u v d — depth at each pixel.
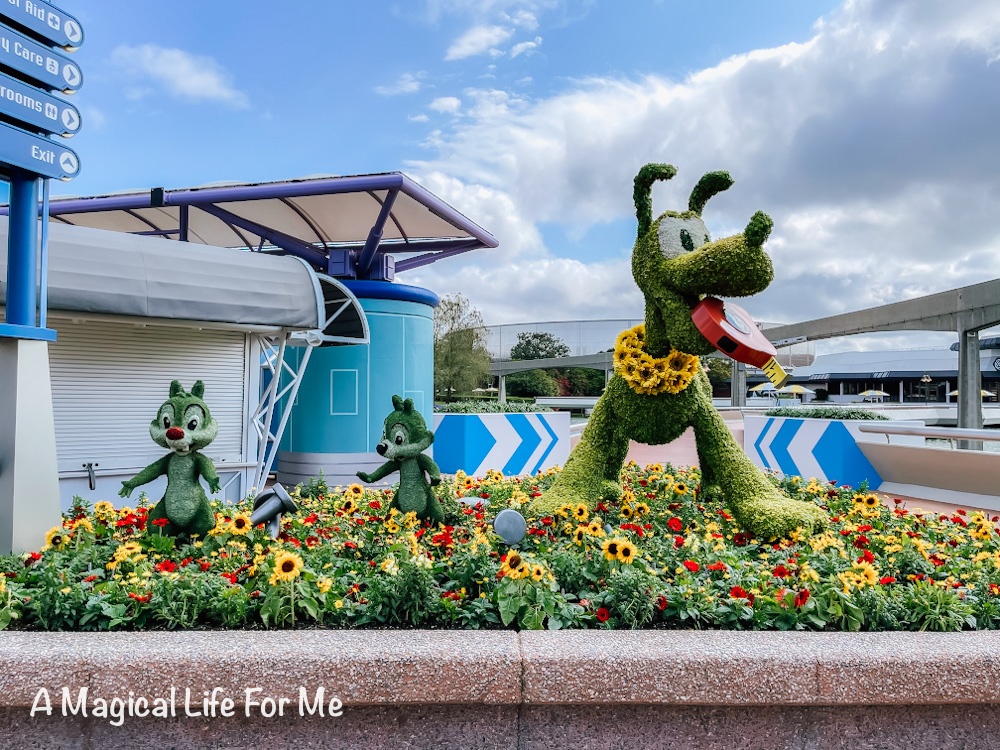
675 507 6.40
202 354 8.33
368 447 10.42
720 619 3.49
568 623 3.44
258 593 3.63
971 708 3.00
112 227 14.03
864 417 10.90
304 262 8.42
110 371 7.72
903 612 3.61
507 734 2.92
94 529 5.16
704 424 5.70
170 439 4.99
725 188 5.34
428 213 11.68
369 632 3.16
